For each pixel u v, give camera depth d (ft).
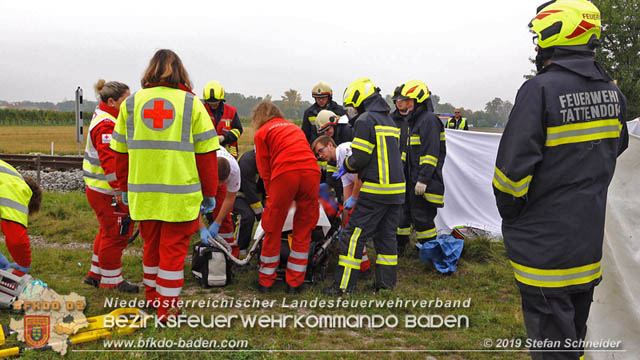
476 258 19.66
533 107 8.29
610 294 9.93
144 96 11.82
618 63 76.95
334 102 22.67
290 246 15.81
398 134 15.62
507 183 8.46
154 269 12.85
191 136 11.84
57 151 70.69
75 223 24.34
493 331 12.64
